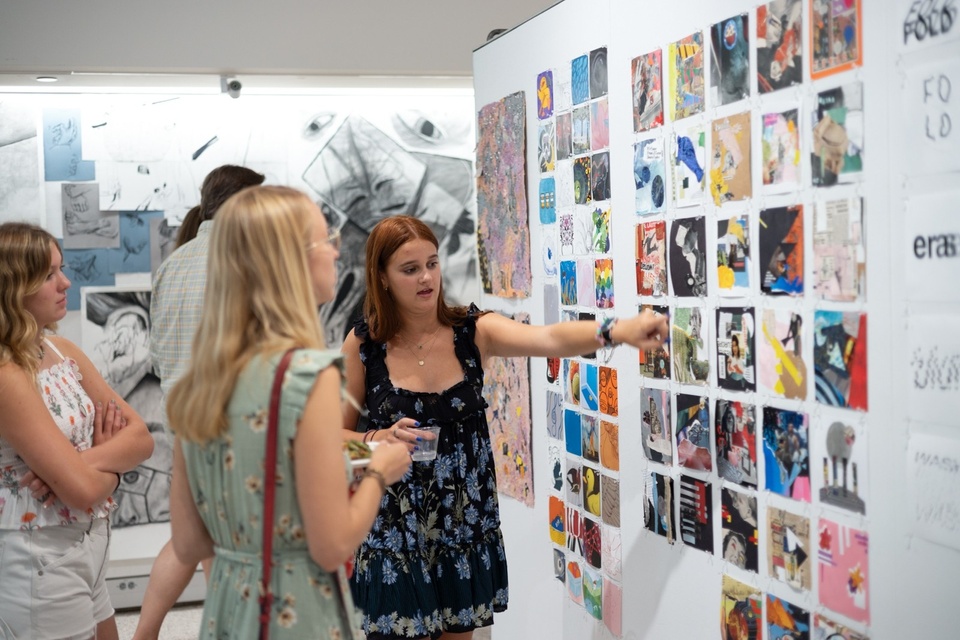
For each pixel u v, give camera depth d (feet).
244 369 5.64
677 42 7.66
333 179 16.15
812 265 6.22
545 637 11.04
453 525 9.07
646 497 8.52
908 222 5.41
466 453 9.11
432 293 9.02
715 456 7.43
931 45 5.19
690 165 7.55
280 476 5.57
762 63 6.61
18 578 8.26
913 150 5.34
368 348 9.24
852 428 5.93
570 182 9.72
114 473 8.87
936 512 5.30
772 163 6.55
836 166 5.95
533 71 10.52
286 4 14.93
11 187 15.10
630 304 8.61
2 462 8.29
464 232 16.63
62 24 14.33
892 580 5.67
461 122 16.55
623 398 8.87
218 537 5.93
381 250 9.00
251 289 5.71
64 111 15.17
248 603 5.72
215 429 5.62
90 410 9.05
